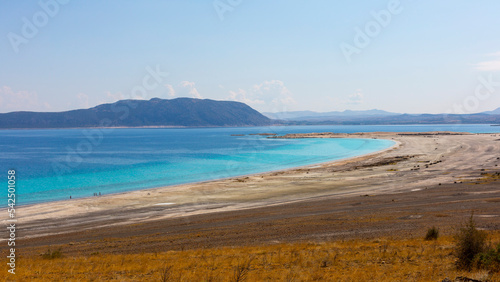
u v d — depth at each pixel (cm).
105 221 3684
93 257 2048
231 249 2055
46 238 3047
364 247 1864
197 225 3108
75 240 2862
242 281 1302
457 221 2484
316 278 1298
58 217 3981
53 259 2069
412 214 2883
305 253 1789
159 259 1872
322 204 3838
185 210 4081
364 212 3155
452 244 1773
